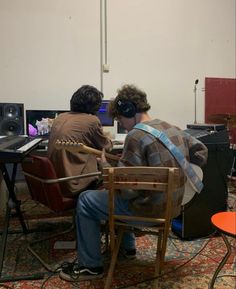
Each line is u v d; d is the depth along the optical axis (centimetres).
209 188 233
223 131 246
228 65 422
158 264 159
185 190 168
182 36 394
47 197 183
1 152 151
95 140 205
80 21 352
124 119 165
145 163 150
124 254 202
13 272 183
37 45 341
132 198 151
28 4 334
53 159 196
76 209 178
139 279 176
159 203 150
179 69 398
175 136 160
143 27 375
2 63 334
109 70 368
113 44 366
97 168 201
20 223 249
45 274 181
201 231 235
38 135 290
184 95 405
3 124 299
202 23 401
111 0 360
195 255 207
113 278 176
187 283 173
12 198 205
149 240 230
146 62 382
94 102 212
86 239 172
